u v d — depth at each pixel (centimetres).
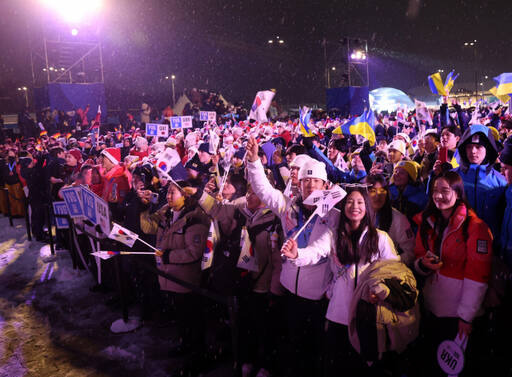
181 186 397
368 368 288
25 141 2131
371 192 322
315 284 305
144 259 475
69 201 543
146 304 477
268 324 369
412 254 318
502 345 295
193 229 385
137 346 422
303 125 574
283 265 325
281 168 560
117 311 505
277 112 2139
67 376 377
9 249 799
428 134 509
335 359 291
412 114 1216
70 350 421
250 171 318
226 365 381
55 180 742
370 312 261
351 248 276
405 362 292
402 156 555
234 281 353
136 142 861
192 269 386
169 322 469
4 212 1142
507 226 307
